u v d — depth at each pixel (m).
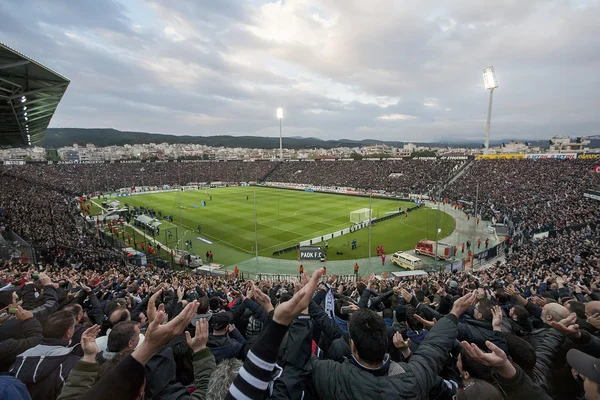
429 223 45.97
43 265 21.14
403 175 80.06
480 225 44.38
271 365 1.99
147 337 1.93
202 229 44.41
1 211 36.62
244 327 6.37
